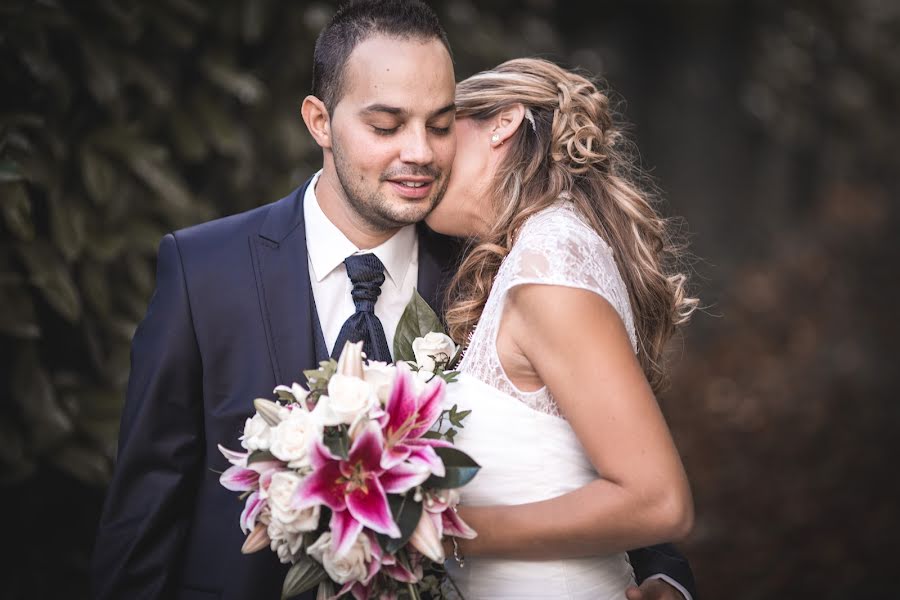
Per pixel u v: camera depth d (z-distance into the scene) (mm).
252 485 1979
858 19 10234
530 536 1985
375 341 2322
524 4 4945
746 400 7316
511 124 2299
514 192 2256
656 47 8047
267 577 2264
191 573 2316
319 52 2258
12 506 3088
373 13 2152
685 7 7891
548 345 1982
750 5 8594
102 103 3076
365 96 2121
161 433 2268
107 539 2252
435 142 2186
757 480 5965
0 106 2910
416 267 2500
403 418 1901
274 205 2449
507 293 2080
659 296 2309
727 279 9125
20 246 2887
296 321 2312
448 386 2148
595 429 1943
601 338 1954
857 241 11359
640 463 1913
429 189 2211
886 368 8102
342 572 1827
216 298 2297
